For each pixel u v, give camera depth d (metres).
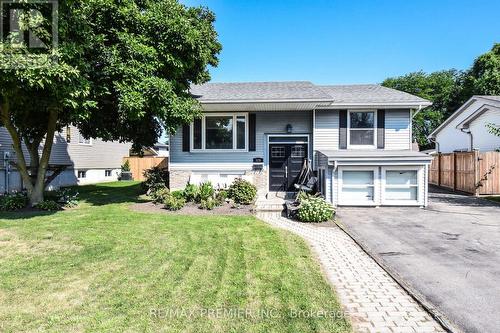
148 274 4.67
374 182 11.45
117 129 12.59
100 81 9.34
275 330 3.23
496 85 28.83
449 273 5.06
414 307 3.88
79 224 7.68
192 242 6.41
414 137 39.31
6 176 13.73
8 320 3.34
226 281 4.46
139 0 10.73
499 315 3.70
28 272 4.69
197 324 3.31
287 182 14.16
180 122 10.69
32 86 7.03
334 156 11.41
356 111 13.98
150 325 3.27
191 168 14.07
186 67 11.02
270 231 7.43
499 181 15.09
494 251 6.25
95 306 3.66
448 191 16.83
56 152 17.44
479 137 19.19
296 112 14.17
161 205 10.75
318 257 5.77
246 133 14.05
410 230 8.02
